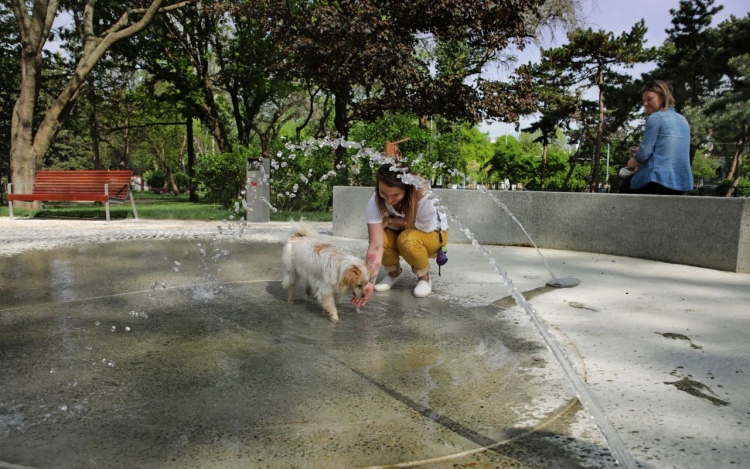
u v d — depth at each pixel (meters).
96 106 30.02
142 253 6.88
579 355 2.94
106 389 2.48
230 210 13.78
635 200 6.28
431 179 13.41
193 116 25.58
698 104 30.58
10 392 2.44
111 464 1.81
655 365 2.76
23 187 15.05
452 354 3.01
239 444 1.95
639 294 4.44
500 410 2.25
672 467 1.77
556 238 7.13
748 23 27.55
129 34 15.89
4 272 5.50
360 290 3.57
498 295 4.51
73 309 4.00
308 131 26.50
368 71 14.64
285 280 4.20
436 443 1.96
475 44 16.56
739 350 2.99
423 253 4.44
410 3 14.80
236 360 2.90
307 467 1.79
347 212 8.66
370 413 2.22
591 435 2.02
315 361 2.88
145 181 66.44
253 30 20.75
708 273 5.29
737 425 2.07
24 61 14.97
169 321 3.70
